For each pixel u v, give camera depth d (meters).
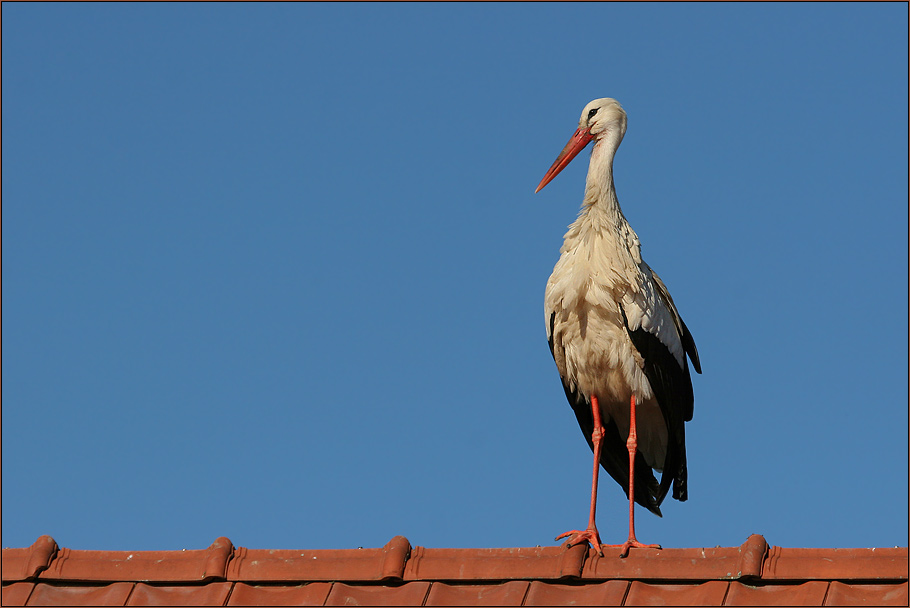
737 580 10.70
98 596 11.38
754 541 10.91
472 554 11.37
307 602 11.04
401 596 11.00
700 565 10.86
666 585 10.85
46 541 11.84
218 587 11.32
